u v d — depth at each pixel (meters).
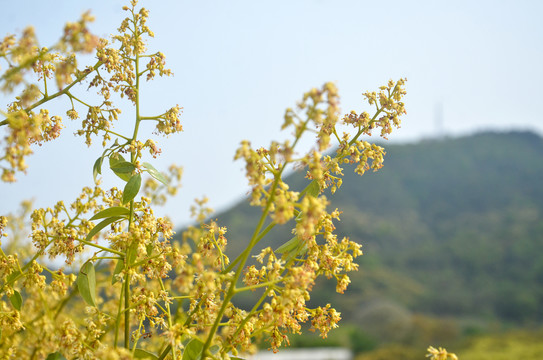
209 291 1.82
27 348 2.21
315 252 2.06
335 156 2.29
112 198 2.36
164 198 3.11
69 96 2.16
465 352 21.77
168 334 1.82
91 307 2.08
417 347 28.88
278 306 1.85
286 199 1.71
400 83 2.34
